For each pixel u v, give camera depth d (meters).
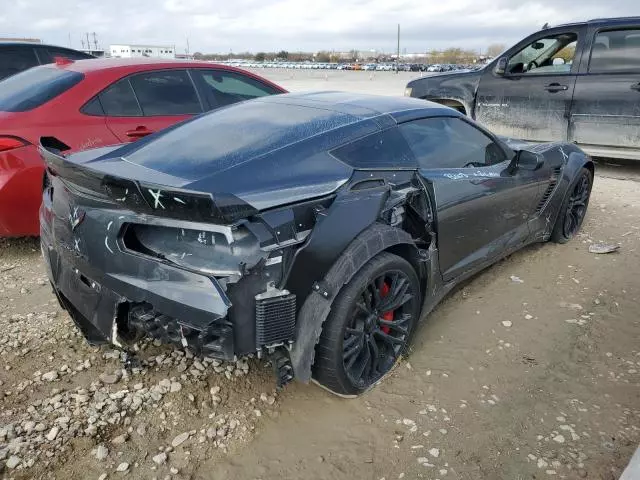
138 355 2.91
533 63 7.34
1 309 3.47
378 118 2.92
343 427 2.42
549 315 3.38
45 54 7.70
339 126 2.75
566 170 4.34
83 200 2.38
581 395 2.62
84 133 4.32
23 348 2.99
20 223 4.09
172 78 5.06
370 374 2.67
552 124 7.09
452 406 2.55
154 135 3.06
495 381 2.73
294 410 2.54
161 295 2.15
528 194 3.88
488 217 3.47
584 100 6.75
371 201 2.51
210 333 2.13
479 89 7.71
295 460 2.24
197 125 3.01
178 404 2.55
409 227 2.93
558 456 2.23
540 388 2.67
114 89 4.61
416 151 3.03
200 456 2.25
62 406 2.51
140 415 2.47
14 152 3.94
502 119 7.54
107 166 2.62
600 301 3.55
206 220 2.00
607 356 2.93
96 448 2.27
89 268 2.37
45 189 3.00
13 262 4.28
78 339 3.08
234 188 2.24
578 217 4.70
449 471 2.17
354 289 2.39
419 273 2.90
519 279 3.90
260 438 2.36
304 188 2.34
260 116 2.96
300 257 2.22
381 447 2.30
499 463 2.20
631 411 2.49
